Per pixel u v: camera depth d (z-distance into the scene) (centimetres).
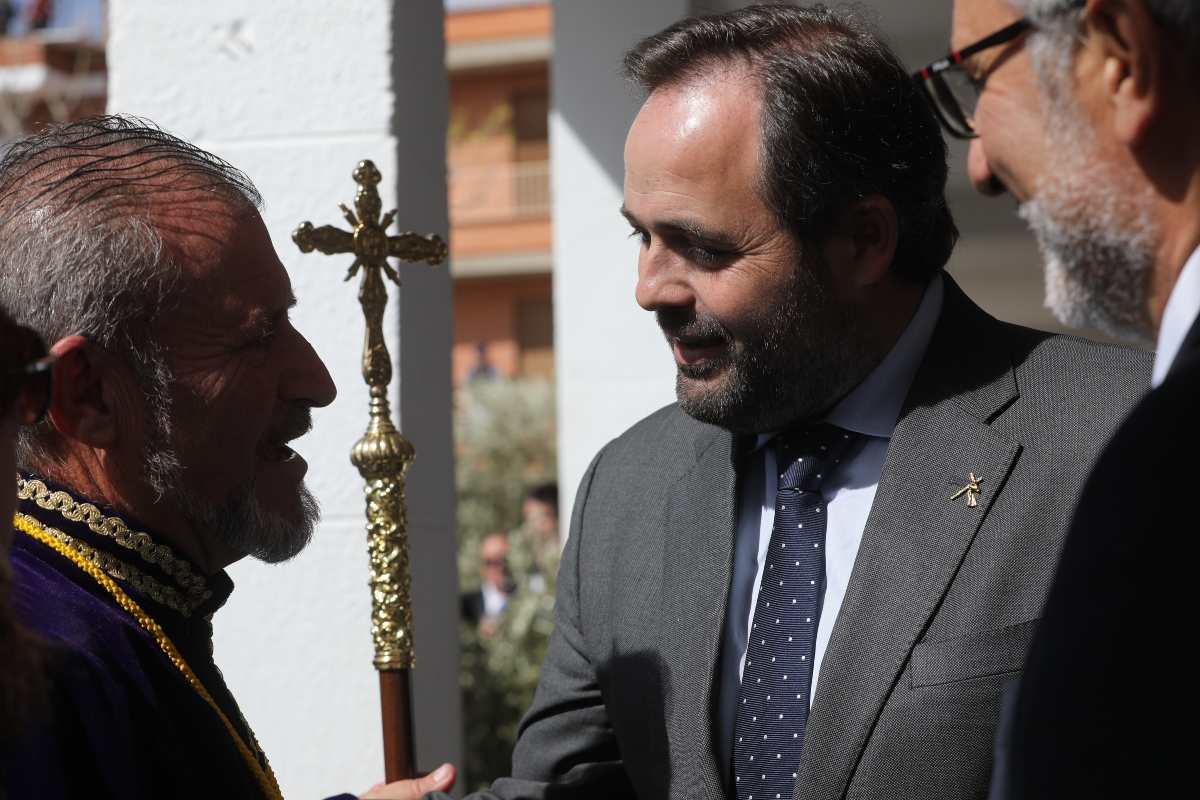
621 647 191
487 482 1427
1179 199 113
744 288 171
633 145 175
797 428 185
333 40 272
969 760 162
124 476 156
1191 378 99
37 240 151
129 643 149
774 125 168
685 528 190
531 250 2447
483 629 626
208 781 151
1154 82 110
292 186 271
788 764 172
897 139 175
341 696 265
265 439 167
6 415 111
